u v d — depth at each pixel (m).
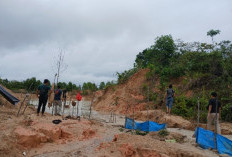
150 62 23.30
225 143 5.99
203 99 13.15
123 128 9.64
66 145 6.02
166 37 22.77
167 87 17.23
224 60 15.80
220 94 13.53
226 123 11.12
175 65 19.52
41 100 9.37
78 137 6.82
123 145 5.25
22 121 7.18
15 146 5.19
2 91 10.93
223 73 14.94
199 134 6.62
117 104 20.02
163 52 22.22
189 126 9.97
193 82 15.98
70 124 7.89
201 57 17.67
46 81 9.50
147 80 20.81
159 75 20.12
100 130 8.32
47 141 6.12
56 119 8.46
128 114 16.09
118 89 23.70
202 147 6.37
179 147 5.62
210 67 16.31
